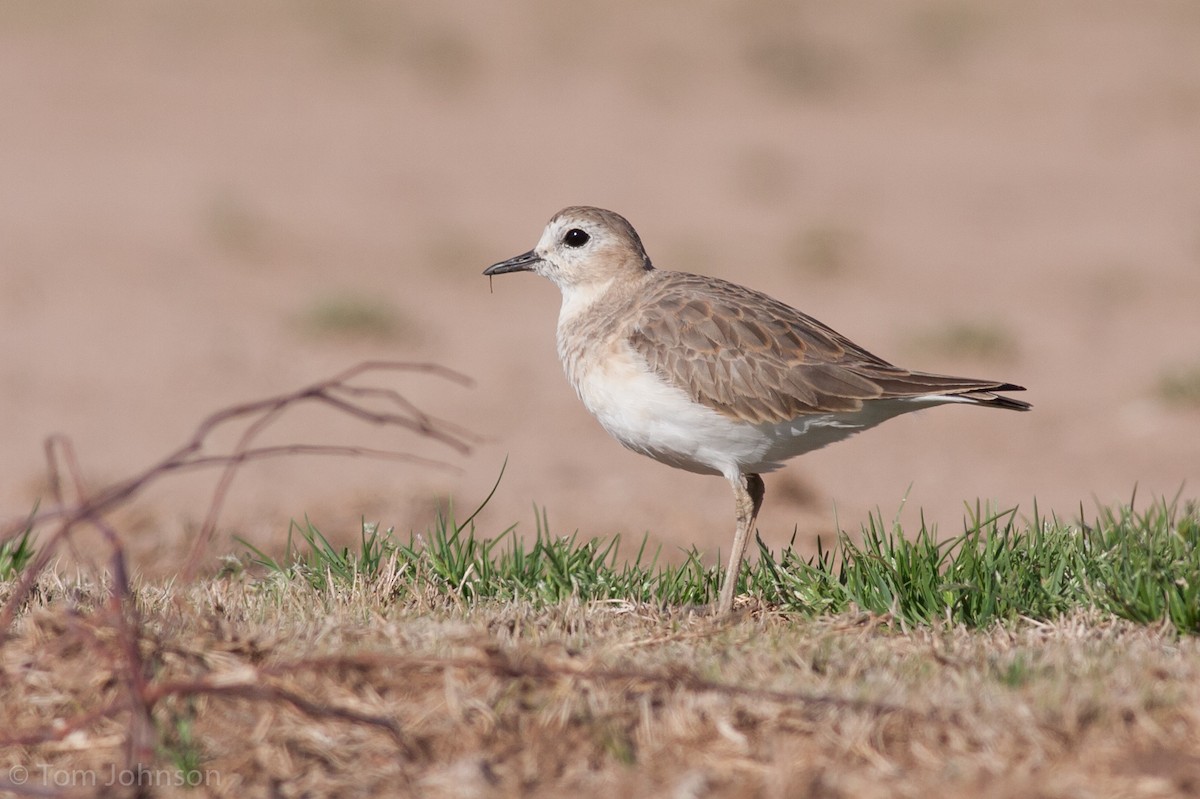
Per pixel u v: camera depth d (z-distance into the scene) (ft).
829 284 79.41
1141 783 19.07
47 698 21.33
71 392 57.36
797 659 23.12
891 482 47.37
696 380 28.94
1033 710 20.74
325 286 76.89
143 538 39.27
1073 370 63.62
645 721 20.71
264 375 61.36
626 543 39.73
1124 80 126.62
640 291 31.42
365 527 31.35
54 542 20.81
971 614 27.09
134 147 102.58
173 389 58.54
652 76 128.06
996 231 91.91
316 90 119.55
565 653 23.06
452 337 68.95
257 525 40.47
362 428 54.44
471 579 29.32
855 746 20.04
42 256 78.18
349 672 21.85
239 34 131.95
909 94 125.08
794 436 29.43
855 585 27.81
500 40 135.64
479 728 20.74
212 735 20.57
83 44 125.70
